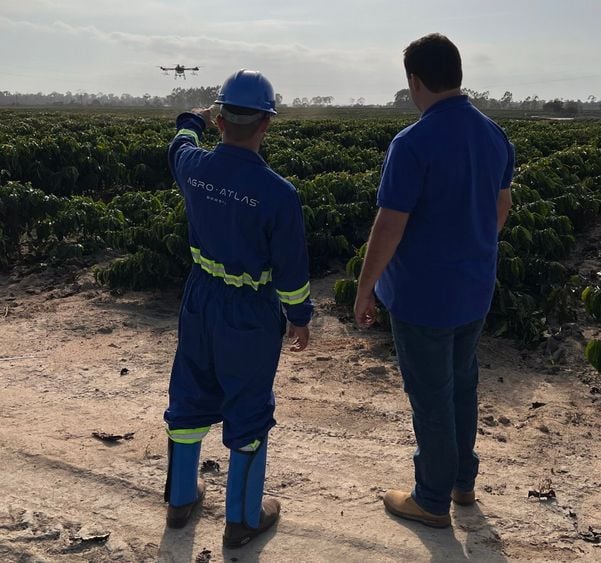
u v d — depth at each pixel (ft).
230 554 10.07
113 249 28.81
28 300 22.65
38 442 13.03
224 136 9.43
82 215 27.20
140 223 28.68
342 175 30.78
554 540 10.52
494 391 16.06
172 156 10.50
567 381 16.72
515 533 10.68
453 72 8.96
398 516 10.99
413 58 9.04
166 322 20.57
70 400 14.96
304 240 9.51
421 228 9.23
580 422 14.57
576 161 38.17
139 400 15.07
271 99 9.35
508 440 13.73
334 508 11.25
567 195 29.30
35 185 36.91
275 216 9.12
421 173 8.84
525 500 11.57
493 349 18.67
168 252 23.49
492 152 9.30
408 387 10.07
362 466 12.59
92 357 17.51
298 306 9.73
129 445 13.07
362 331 19.85
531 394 15.94
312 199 28.43
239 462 9.96
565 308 20.24
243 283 9.62
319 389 15.89
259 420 9.98
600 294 17.69
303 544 10.33
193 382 10.22
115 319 20.52
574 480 12.23
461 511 11.22
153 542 10.30
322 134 67.82
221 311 9.62
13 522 10.64
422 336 9.58
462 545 10.34
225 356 9.69
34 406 14.60
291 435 13.70
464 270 9.35
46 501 11.25
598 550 10.30
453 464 10.32
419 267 9.33
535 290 21.95
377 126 73.41
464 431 10.84
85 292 23.52
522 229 22.41
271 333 9.84
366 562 9.95
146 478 11.96
